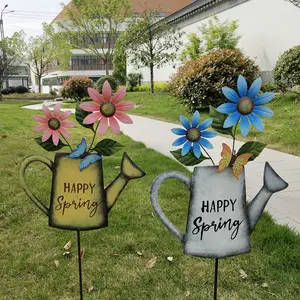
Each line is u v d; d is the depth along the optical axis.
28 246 2.86
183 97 10.46
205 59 9.98
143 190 4.00
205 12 17.73
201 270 2.47
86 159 1.79
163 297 2.23
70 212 1.81
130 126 9.37
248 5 14.48
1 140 6.71
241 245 1.75
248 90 1.68
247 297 2.19
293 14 12.05
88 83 18.44
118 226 3.15
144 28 17.77
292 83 9.42
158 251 2.73
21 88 34.19
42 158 1.83
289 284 2.28
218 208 1.70
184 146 1.75
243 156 1.69
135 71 26.11
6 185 4.16
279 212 3.47
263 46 13.70
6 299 2.23
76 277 2.44
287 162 5.35
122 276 2.44
